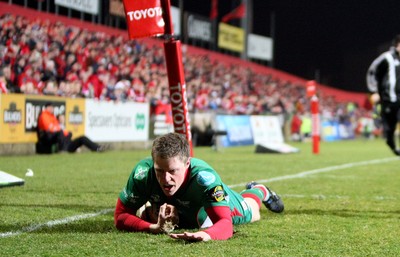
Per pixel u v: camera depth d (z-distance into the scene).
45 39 15.71
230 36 28.39
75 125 12.16
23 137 10.99
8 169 8.16
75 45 16.34
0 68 12.96
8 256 2.87
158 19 4.49
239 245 3.16
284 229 3.77
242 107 21.64
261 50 31.36
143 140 14.52
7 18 14.69
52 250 3.01
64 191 5.81
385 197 5.70
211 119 16.75
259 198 4.07
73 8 18.83
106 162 9.80
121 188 6.14
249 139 18.56
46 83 13.15
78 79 14.77
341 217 4.37
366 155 13.70
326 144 21.47
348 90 40.62
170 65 4.60
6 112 10.55
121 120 13.60
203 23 26.28
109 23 21.11
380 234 3.63
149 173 3.30
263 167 9.45
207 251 2.97
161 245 3.12
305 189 6.38
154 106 15.32
